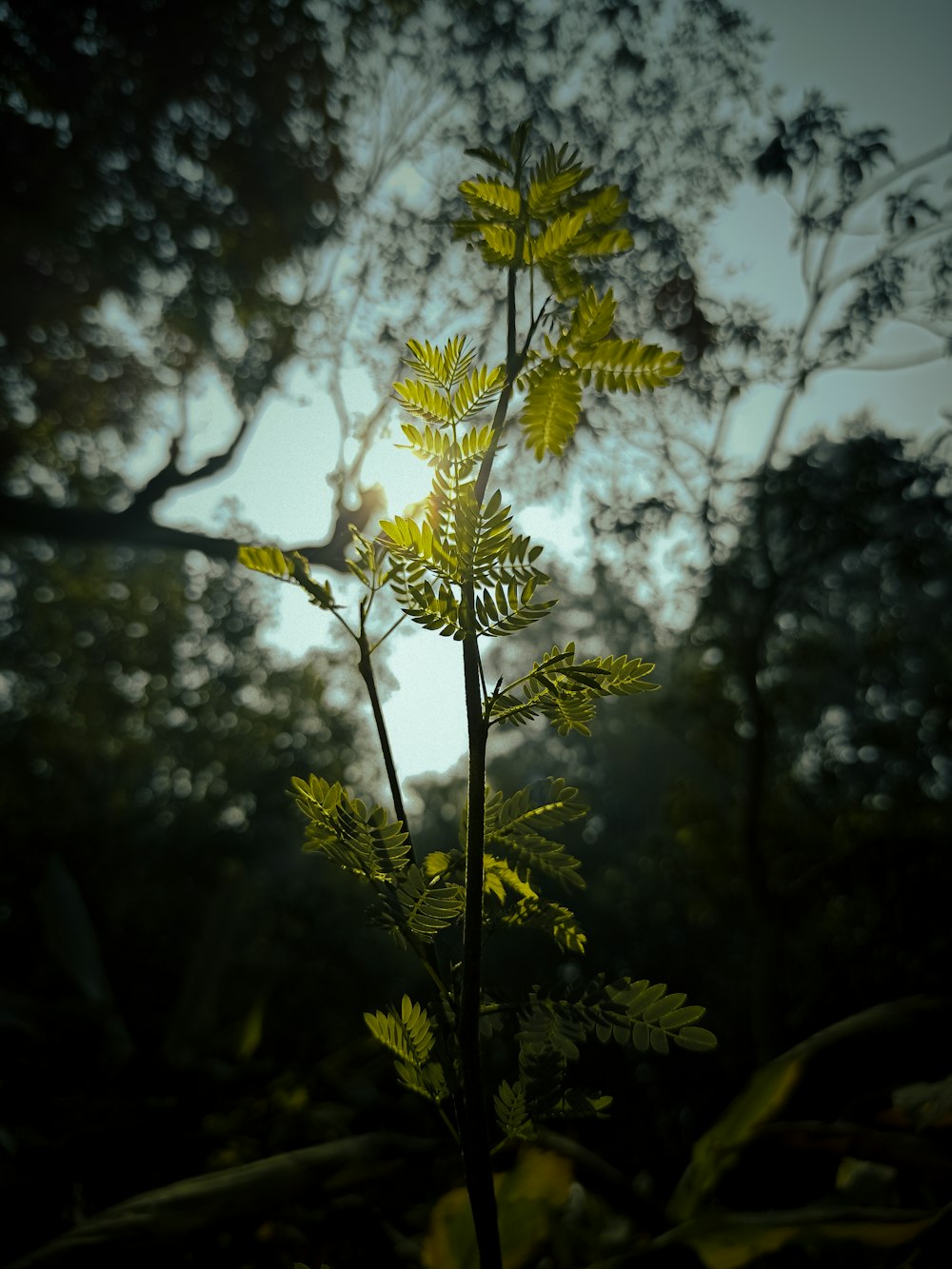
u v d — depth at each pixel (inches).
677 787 565.6
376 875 25.1
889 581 466.0
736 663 487.8
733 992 605.0
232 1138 87.9
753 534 430.9
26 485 575.8
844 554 450.6
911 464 422.9
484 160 26.3
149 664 869.2
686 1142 169.6
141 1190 81.6
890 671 513.3
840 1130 53.4
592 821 693.3
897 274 347.9
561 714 24.5
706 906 581.0
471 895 23.8
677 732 570.3
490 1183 22.5
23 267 422.3
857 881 505.4
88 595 840.3
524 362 25.6
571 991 23.5
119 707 862.5
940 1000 66.0
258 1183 51.4
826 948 538.3
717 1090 439.8
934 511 423.2
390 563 24.7
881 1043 63.2
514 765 703.7
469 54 356.8
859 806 517.0
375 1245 65.1
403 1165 62.3
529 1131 23.8
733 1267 41.8
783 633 505.7
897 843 496.4
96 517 441.4
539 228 26.2
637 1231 59.6
